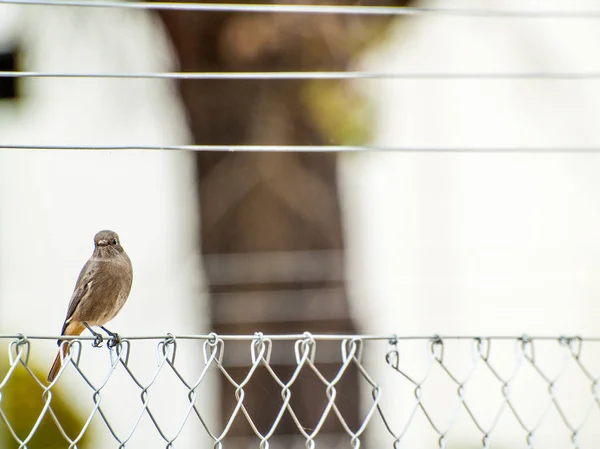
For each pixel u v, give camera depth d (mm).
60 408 11461
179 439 12766
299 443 12891
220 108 13164
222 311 13234
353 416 13258
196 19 12844
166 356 6094
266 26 12719
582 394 13914
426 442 13750
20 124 13273
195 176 13500
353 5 13023
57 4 8148
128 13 12820
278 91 13078
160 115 13367
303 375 13070
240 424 12844
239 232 13328
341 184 13617
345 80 13055
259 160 13297
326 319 13305
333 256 13438
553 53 13188
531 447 6789
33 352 13094
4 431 11086
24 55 12742
